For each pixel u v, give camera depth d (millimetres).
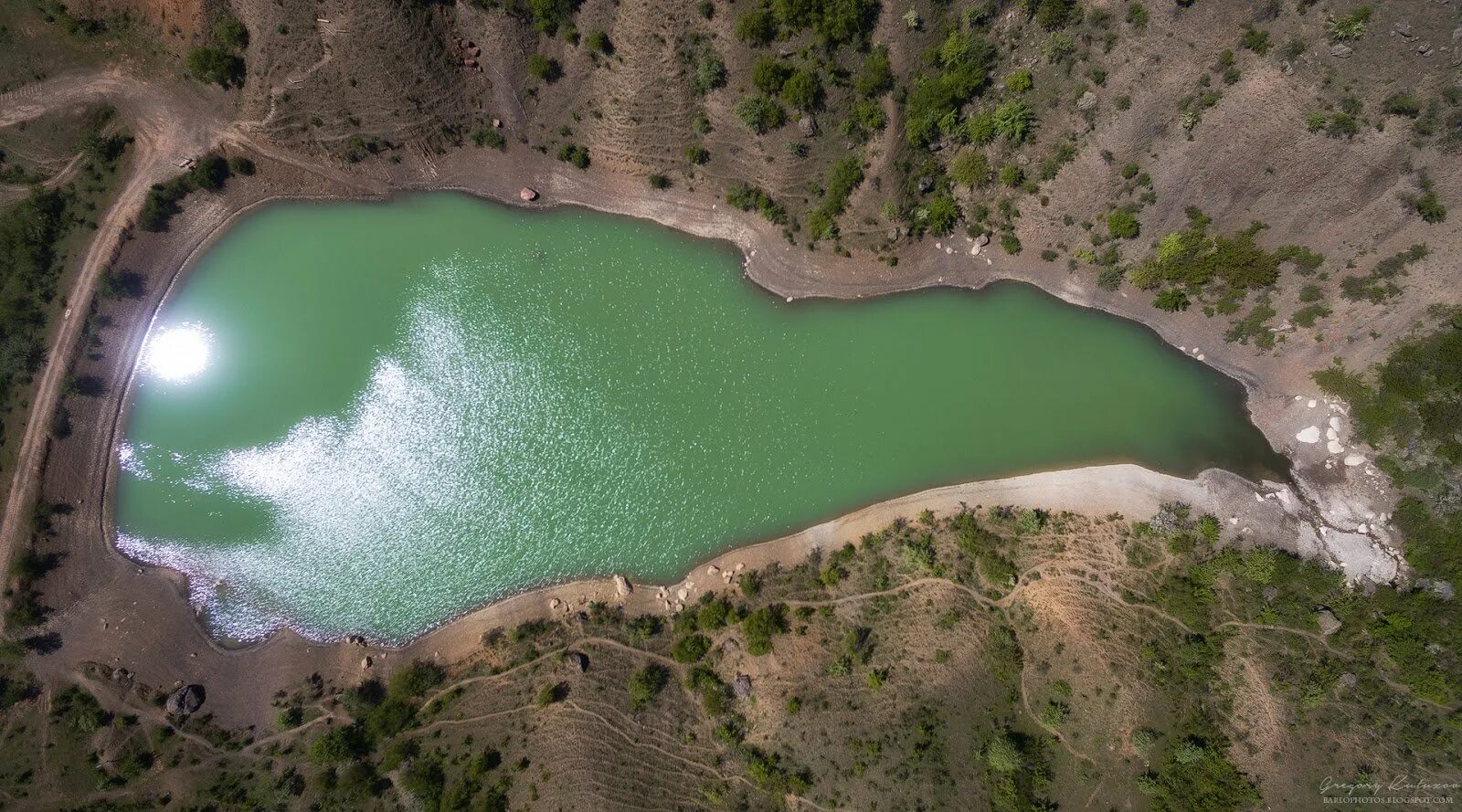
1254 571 48719
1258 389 52938
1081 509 52656
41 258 55281
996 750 45656
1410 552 48156
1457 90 44438
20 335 54750
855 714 48156
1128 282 54219
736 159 55406
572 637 52719
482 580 54906
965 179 53844
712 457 55750
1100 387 54781
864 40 51688
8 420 54344
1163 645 47906
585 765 48969
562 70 55312
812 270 56188
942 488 54125
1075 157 52312
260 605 54875
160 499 56094
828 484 54812
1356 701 46031
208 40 54750
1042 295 55438
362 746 51062
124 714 52125
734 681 50156
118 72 56125
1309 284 50531
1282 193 49281
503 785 49031
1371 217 48094
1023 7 50594
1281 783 45312
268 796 50250
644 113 55031
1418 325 48812
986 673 48125
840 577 51969
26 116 55844
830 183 54625
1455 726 44594
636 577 54250
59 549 54219
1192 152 49969
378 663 53562
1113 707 46844
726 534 54531
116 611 54062
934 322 56062
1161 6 48469
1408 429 48938
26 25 55438
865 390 55844
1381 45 45281
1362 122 46406
